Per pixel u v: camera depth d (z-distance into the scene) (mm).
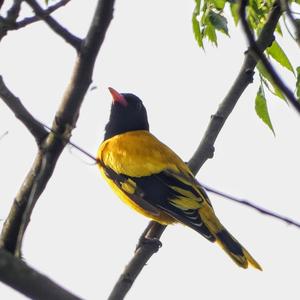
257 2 11094
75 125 7430
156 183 13805
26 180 7664
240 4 6066
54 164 7508
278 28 11258
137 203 13742
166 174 13828
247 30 6070
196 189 13492
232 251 12688
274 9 10617
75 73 7188
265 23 10703
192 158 11812
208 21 11055
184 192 13453
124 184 14055
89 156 7438
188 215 13211
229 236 13000
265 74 11016
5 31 7516
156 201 13562
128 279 10367
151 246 12609
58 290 5457
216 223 13180
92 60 7105
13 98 7438
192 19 11156
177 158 14289
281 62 11133
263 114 11328
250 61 11172
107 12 6941
